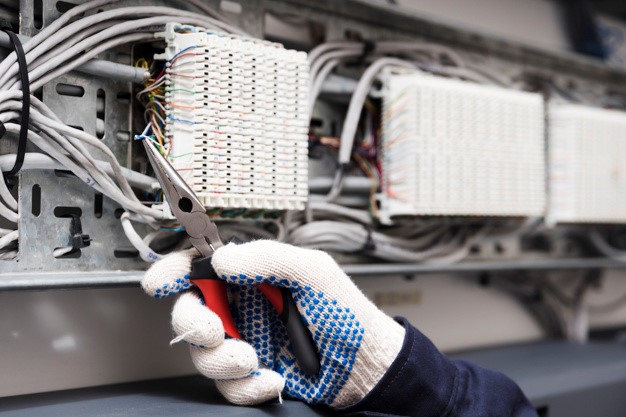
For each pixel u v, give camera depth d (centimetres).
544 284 146
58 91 81
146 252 81
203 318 69
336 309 74
